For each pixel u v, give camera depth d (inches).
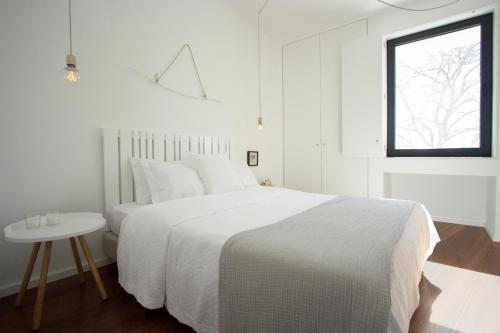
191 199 75.4
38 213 68.3
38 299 51.3
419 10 114.5
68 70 59.9
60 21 71.1
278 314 35.2
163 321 53.9
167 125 97.1
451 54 117.5
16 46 64.1
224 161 101.1
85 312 56.6
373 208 66.7
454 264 79.3
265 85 145.8
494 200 101.6
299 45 151.6
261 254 38.4
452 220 128.0
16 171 64.8
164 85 95.9
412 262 42.3
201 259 45.4
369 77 125.6
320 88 144.3
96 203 79.2
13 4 63.6
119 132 82.7
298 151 154.4
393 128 130.0
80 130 75.4
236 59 126.6
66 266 73.5
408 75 128.1
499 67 98.4
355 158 134.0
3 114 62.7
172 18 98.1
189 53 104.4
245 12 124.6
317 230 47.1
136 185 82.6
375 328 28.1
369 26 127.2
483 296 61.4
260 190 98.3
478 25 109.6
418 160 116.6
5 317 54.8
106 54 80.2
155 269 52.4
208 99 113.0
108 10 80.6
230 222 54.7
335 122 139.9
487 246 94.4
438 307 57.1
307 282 33.4
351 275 31.2
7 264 63.9
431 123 124.0
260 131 142.7
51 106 70.0
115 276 73.9
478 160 103.6
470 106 114.4
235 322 39.1
